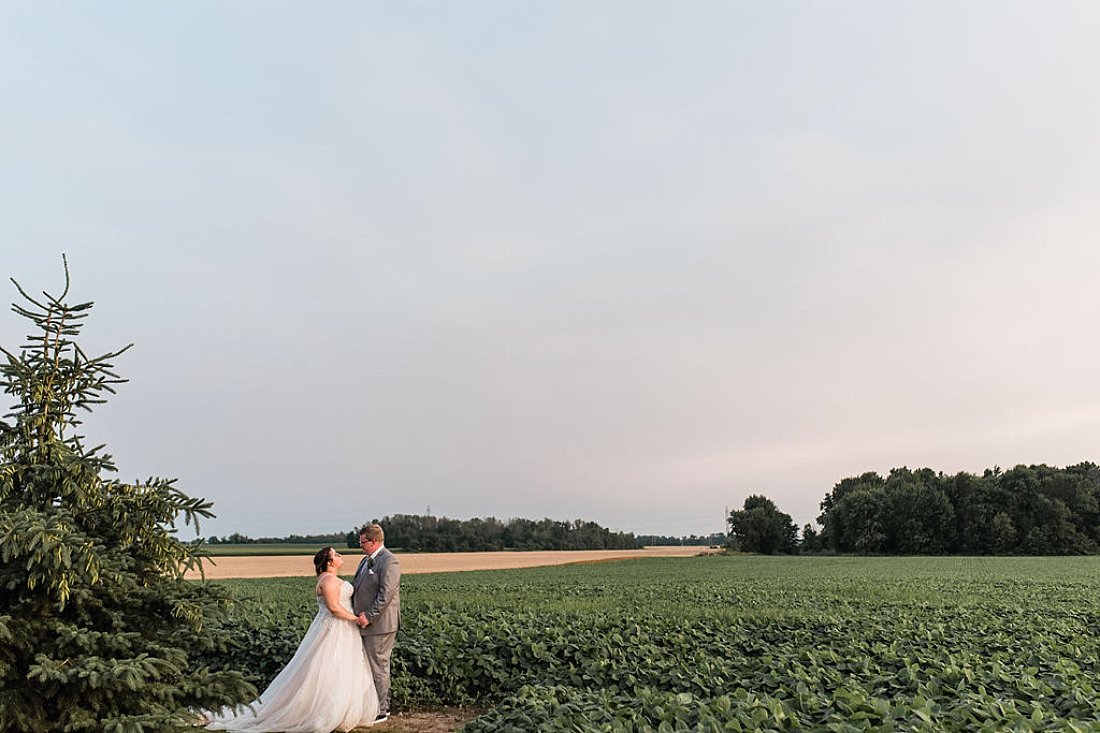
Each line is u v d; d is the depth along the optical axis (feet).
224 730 30.09
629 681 33.22
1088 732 20.84
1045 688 27.53
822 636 43.37
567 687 32.73
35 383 22.53
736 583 113.29
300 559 255.50
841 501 351.25
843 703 24.66
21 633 20.10
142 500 22.98
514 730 24.39
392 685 35.29
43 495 22.57
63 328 23.52
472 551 347.36
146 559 23.45
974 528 313.12
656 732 22.61
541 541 378.32
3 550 19.90
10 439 22.63
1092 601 77.10
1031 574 143.23
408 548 339.57
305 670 30.66
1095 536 306.35
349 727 31.04
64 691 20.16
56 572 20.44
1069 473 325.01
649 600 75.61
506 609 60.90
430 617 48.60
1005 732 21.03
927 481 340.39
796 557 276.41
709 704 25.53
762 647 39.32
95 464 22.86
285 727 30.27
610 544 414.82
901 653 36.17
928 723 21.75
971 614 56.70
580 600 73.72
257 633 40.45
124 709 20.86
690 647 40.04
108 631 22.04
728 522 377.71
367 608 32.53
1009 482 320.09
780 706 23.68
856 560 236.43
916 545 317.22
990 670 31.89
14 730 19.44
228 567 209.05
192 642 23.15
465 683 36.27
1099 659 36.65
